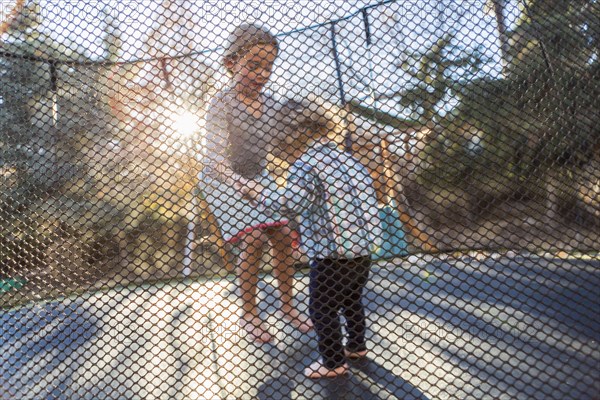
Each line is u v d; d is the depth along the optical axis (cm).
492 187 113
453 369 115
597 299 101
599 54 113
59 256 120
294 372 129
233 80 119
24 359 126
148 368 138
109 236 119
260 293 179
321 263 122
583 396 96
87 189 120
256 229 141
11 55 120
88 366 138
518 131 113
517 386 104
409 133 118
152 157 119
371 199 121
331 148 121
